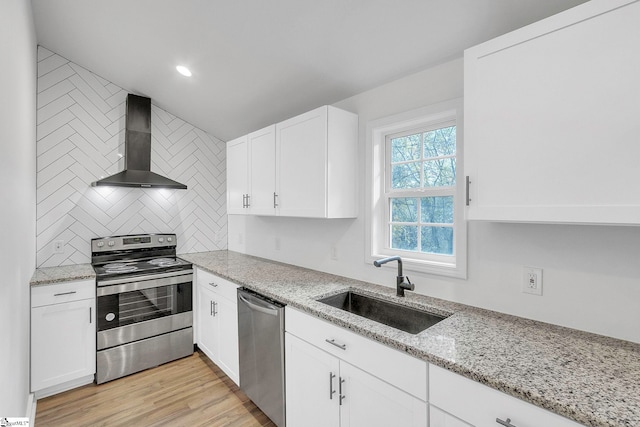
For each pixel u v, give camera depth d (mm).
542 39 1120
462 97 1680
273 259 3076
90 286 2428
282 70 2186
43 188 2719
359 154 2219
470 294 1665
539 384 934
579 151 1046
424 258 1954
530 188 1153
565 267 1355
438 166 1938
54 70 2771
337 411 1502
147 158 3109
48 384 2250
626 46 956
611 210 985
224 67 2352
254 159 2668
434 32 1557
